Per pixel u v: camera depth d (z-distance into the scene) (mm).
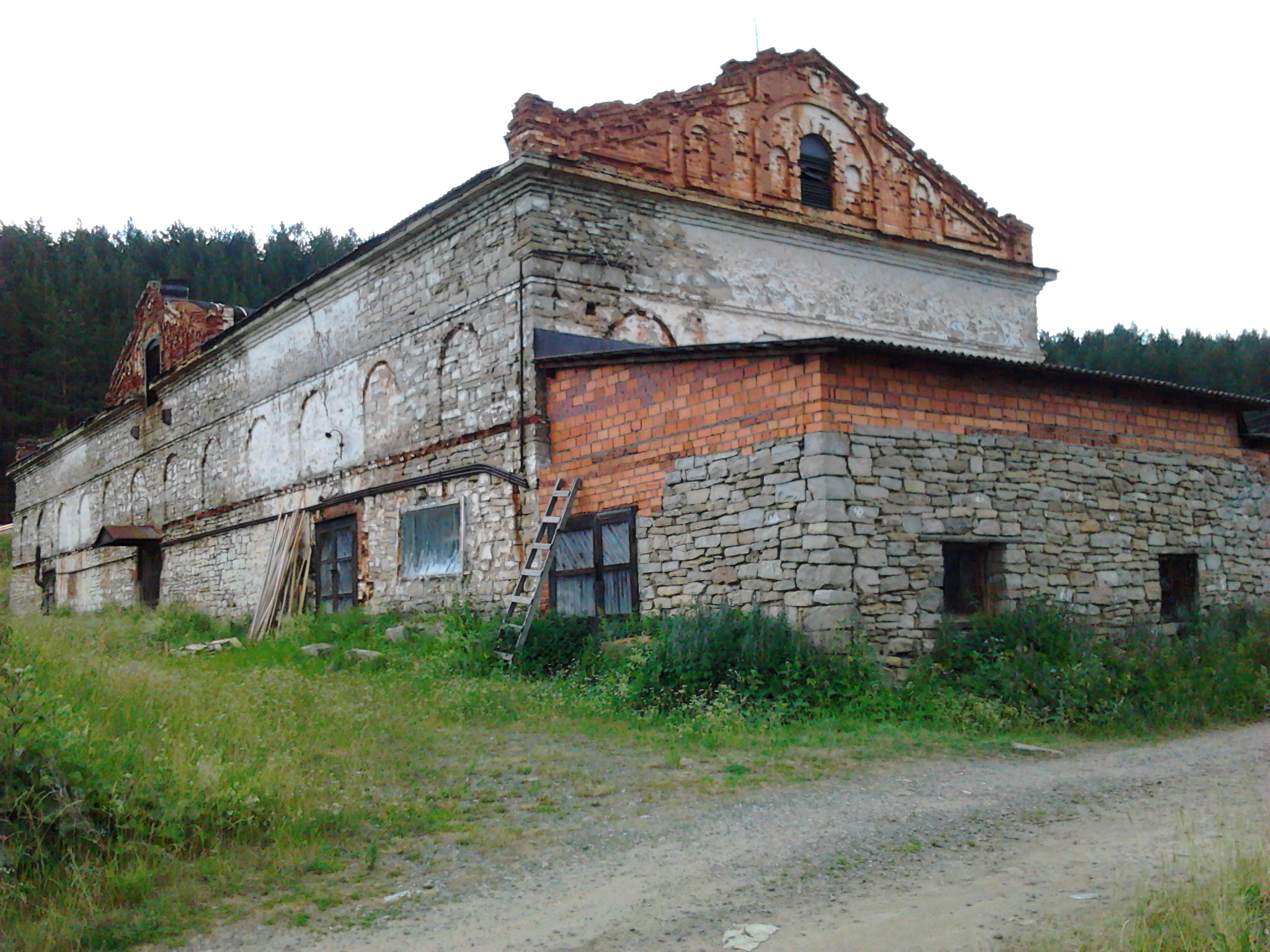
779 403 11844
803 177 19125
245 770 7219
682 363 13188
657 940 4988
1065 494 13102
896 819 6906
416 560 17938
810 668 10750
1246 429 15570
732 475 12344
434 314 17812
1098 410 13680
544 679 12633
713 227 17797
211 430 25969
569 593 14547
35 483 40875
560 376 15156
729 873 5918
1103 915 4953
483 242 16766
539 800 7605
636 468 13734
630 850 6418
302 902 5594
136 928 5219
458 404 17062
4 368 55625
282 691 11078
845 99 19812
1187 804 7195
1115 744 9820
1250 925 4602
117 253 72125
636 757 8867
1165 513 14148
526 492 15391
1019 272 21641
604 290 16297
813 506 11258
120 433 32594
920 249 20141
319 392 21250
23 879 5559
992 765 8680
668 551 13125
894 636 11336
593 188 16391
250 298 70750
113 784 6367
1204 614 13953
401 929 5230
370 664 14055
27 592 40531
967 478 12234
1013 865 5871
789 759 8773
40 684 9156
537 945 4988
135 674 11953
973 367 12391
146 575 30125
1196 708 10992
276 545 21656
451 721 10445
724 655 10898
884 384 11797
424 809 7277
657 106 17297
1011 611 12203
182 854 6168
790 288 18609
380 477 19016
